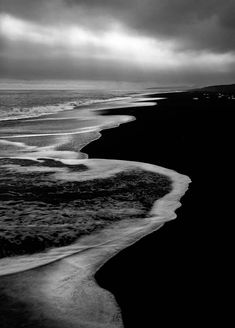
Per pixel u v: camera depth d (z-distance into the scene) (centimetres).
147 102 5844
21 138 2091
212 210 847
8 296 498
